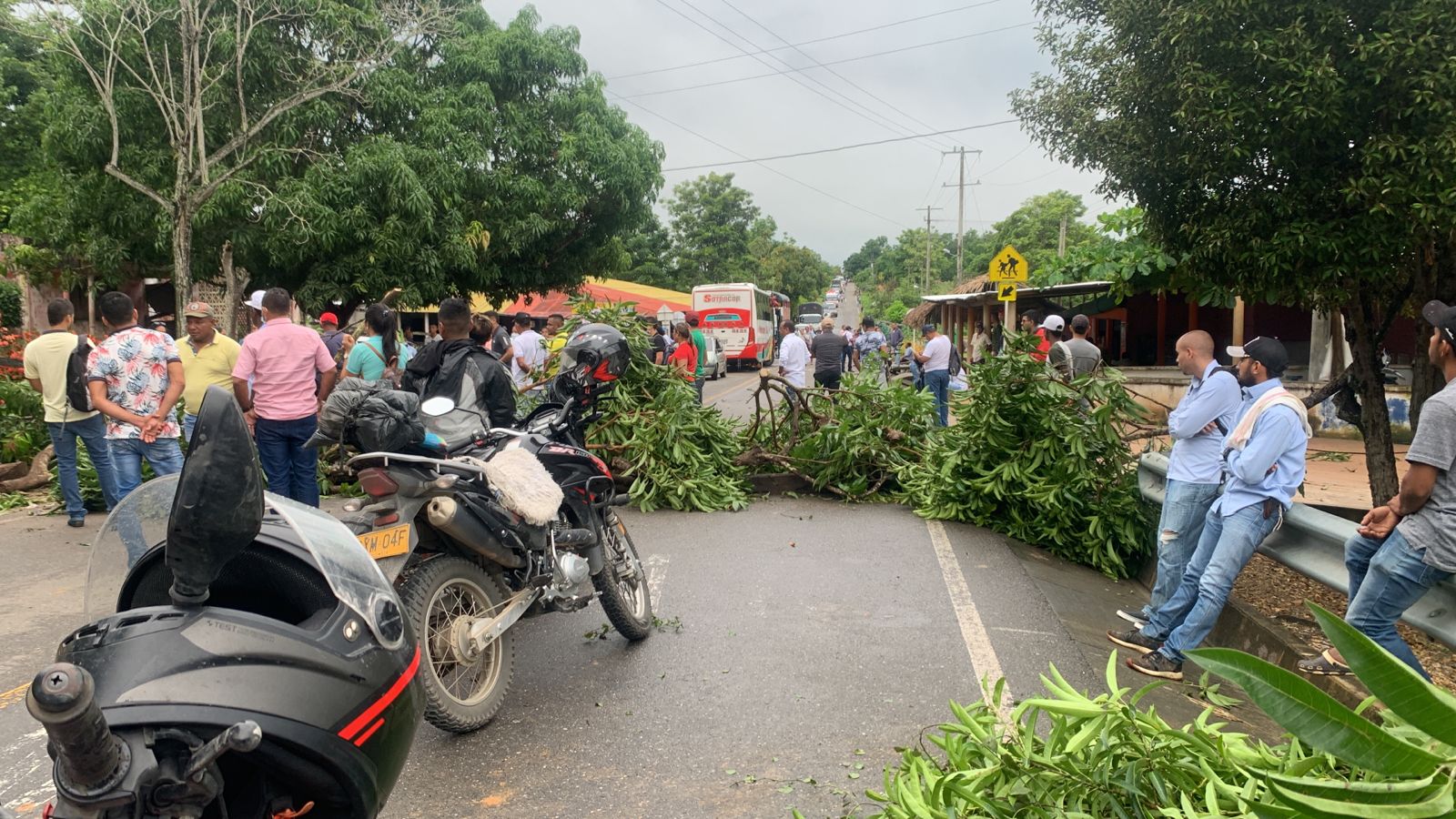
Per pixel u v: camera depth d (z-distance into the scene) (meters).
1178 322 19.22
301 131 16.89
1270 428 4.86
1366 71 5.25
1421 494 4.02
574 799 3.54
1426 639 5.69
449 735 4.10
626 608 5.11
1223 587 5.00
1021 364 7.90
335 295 17.03
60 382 7.76
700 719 4.26
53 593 6.17
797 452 9.75
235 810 2.18
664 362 11.03
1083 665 5.03
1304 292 6.11
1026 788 2.62
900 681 4.71
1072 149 6.96
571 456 4.88
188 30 13.80
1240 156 5.64
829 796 3.56
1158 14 5.90
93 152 16.05
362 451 3.87
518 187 18.77
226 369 7.61
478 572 4.15
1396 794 1.73
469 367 5.23
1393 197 5.34
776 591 6.26
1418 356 6.60
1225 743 2.66
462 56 18.53
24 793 3.58
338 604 2.39
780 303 46.75
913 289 81.62
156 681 1.95
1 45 24.08
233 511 2.07
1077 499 7.45
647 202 21.86
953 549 7.45
